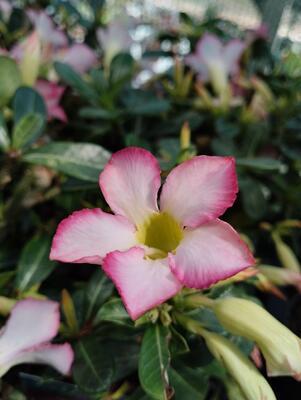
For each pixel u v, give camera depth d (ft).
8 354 0.33
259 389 0.30
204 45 0.69
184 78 0.73
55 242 0.29
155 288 0.28
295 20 1.09
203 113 0.68
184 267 0.29
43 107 0.48
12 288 0.43
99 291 0.40
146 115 0.64
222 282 0.35
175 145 0.52
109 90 0.59
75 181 0.46
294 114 0.72
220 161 0.30
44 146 0.44
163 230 0.33
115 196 0.31
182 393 0.36
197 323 0.35
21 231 0.52
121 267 0.28
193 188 0.30
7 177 0.46
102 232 0.30
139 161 0.31
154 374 0.32
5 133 0.45
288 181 0.67
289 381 0.58
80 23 0.95
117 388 0.42
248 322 0.31
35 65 0.52
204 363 0.37
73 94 0.66
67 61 0.68
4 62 0.45
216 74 0.70
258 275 0.44
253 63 0.83
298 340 0.29
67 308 0.37
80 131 0.65
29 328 0.33
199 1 1.26
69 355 0.34
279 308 0.60
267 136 0.67
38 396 0.41
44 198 0.50
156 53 0.83
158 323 0.35
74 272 0.52
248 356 0.36
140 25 0.93
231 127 0.62
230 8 1.22
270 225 0.60
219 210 0.29
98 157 0.44
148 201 0.32
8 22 0.80
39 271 0.42
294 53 0.84
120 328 0.39
